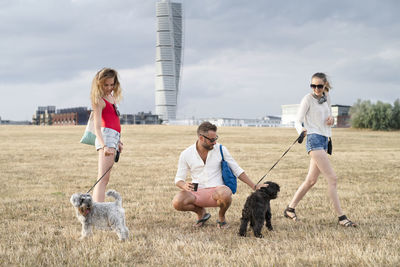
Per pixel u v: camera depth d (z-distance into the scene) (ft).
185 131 195.42
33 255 13.91
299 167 46.88
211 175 18.33
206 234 17.01
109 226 15.85
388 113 233.76
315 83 18.76
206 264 12.82
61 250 14.43
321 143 18.94
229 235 16.83
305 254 13.75
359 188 30.32
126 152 71.26
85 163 51.24
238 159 57.36
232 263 12.90
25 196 26.94
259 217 16.17
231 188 18.06
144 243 15.49
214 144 17.81
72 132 178.40
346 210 22.22
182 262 13.16
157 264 13.15
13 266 12.96
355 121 251.39
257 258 13.24
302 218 20.29
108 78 17.15
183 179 18.49
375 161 54.19
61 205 23.62
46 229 17.81
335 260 13.00
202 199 18.07
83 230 15.89
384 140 125.49
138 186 31.81
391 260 12.85
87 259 13.56
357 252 13.69
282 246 15.01
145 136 146.92
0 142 103.24
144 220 20.07
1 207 22.98
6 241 15.94
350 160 55.77
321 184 32.86
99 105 17.34
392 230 17.24
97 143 17.94
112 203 15.97
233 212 21.84
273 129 228.63
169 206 23.61
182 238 16.29
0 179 35.83
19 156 61.41
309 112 19.21
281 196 26.96
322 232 17.01
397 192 28.55
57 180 35.53
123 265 12.82
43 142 103.86
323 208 22.82
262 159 57.36
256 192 16.62
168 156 62.85
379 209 22.38
